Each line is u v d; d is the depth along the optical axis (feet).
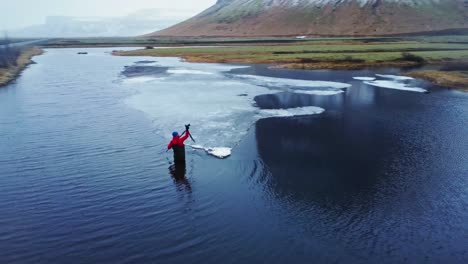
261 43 456.45
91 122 99.35
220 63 265.13
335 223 50.67
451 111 114.83
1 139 85.05
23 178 64.13
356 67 231.50
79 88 156.46
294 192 59.57
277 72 213.05
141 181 63.26
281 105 121.60
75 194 58.49
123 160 72.43
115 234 47.55
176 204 55.57
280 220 51.24
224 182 63.00
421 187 62.08
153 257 42.93
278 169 68.28
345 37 550.36
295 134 89.25
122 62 283.18
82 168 68.64
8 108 117.08
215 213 53.01
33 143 82.28
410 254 44.34
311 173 66.74
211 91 147.13
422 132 92.48
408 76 190.29
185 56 309.83
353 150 78.84
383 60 243.81
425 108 118.83
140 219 51.26
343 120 102.94
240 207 54.75
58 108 116.67
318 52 293.02
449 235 48.44
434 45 332.80
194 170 67.67
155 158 73.51
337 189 60.80
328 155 75.61
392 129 94.89
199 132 89.30
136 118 103.30
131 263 41.78
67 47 522.47
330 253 44.16
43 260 42.09
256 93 143.33
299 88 155.84
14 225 49.34
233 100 128.67
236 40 538.88
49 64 269.85
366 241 46.78
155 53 344.28
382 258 43.45
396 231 49.11
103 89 153.58
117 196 57.98
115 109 114.62
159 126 94.79
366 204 56.03
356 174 66.69
